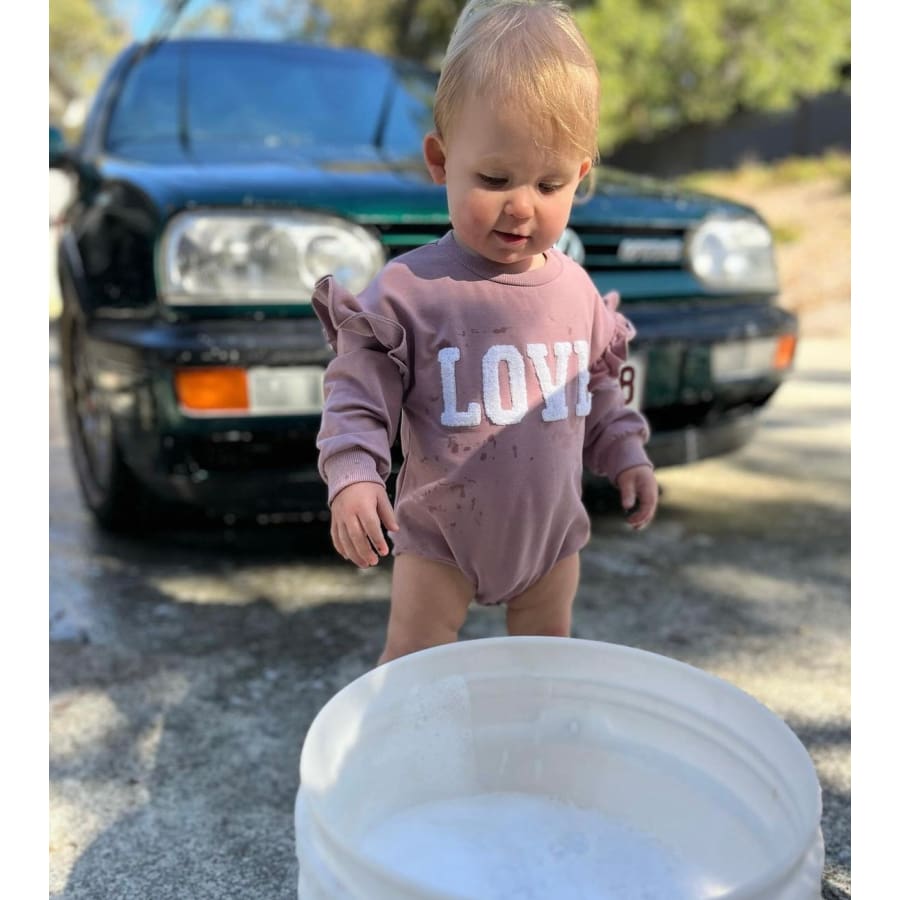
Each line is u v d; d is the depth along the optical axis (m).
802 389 4.89
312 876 0.84
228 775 1.47
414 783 1.17
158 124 2.68
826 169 10.52
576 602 2.12
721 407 2.46
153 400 1.89
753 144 11.98
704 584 2.24
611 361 1.39
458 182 1.16
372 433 1.15
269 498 1.98
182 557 2.40
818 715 1.64
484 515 1.23
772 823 0.98
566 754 1.22
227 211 1.91
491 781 1.23
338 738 1.03
